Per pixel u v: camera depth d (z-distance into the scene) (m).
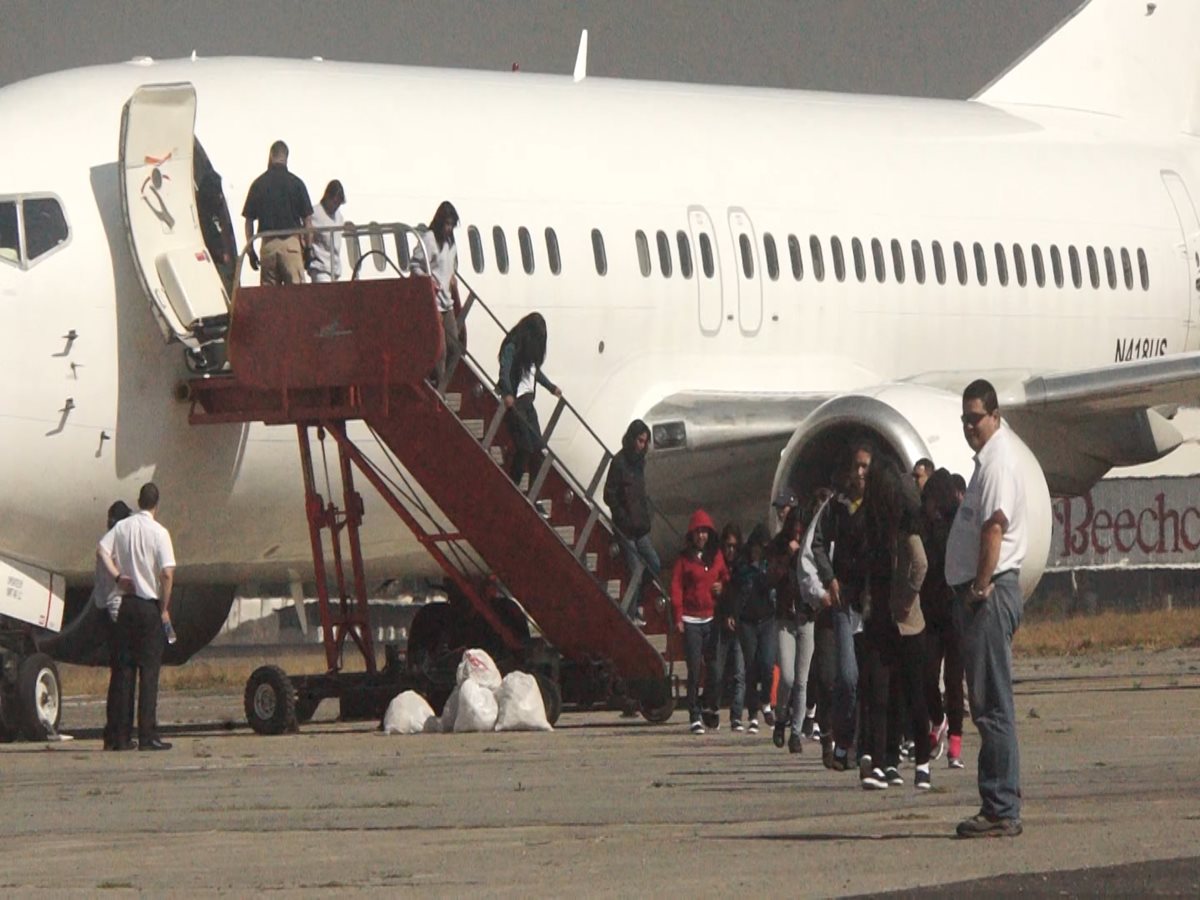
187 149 33.47
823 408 36.22
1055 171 48.22
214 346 33.47
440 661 36.03
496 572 35.19
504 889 15.95
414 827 20.20
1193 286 49.97
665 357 39.91
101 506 33.47
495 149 38.19
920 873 16.48
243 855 18.30
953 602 22.95
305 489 34.53
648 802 22.28
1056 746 28.20
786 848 18.19
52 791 24.50
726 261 40.78
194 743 32.22
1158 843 17.88
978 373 40.56
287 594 71.31
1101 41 52.03
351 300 32.84
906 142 45.88
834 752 25.25
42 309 32.50
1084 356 47.72
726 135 42.41
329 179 35.53
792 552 29.02
